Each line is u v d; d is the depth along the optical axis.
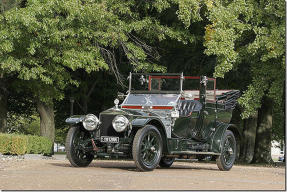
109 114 12.92
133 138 12.80
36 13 20.83
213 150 14.72
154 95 14.27
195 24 27.16
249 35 25.42
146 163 12.43
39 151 22.77
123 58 29.98
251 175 13.35
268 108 31.45
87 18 22.78
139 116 12.82
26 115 39.03
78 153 13.51
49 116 27.36
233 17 22.55
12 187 8.78
